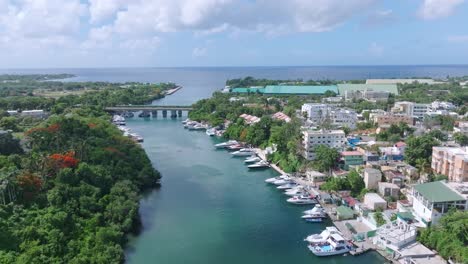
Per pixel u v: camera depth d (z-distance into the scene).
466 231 104.31
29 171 137.75
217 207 153.62
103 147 180.12
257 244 123.62
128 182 154.88
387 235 115.31
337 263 111.38
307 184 175.38
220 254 117.12
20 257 95.31
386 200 143.75
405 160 179.38
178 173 198.00
